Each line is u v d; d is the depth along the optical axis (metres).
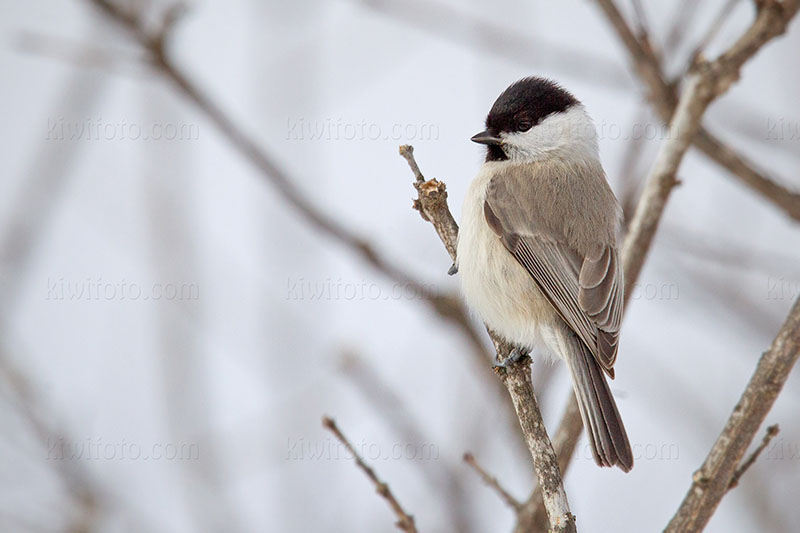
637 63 9.31
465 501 8.97
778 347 6.22
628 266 8.74
